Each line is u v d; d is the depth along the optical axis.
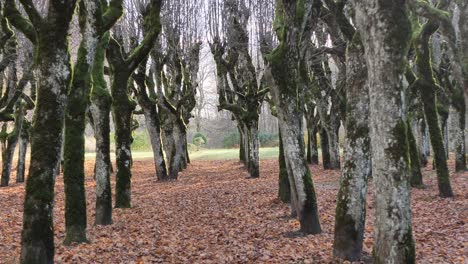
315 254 8.80
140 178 26.69
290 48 10.12
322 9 14.85
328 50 15.95
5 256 9.04
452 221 11.71
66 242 9.93
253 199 16.23
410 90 16.48
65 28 7.28
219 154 47.41
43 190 7.16
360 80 7.93
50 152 7.21
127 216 13.62
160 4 14.24
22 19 8.29
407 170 5.83
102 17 9.88
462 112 21.33
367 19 5.89
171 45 24.44
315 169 27.45
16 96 19.61
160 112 25.84
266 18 21.56
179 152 24.77
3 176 23.58
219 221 12.78
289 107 10.25
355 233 8.20
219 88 24.66
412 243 5.86
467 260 8.43
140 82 21.20
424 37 14.53
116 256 9.05
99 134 12.40
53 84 7.23
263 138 58.06
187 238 10.75
